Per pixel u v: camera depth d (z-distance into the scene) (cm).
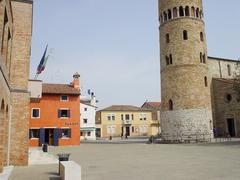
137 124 10056
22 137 2177
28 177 1616
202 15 5394
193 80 4944
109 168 1972
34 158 2750
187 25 5122
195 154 2759
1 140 1714
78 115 5534
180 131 4831
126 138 8269
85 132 8656
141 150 3519
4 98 1691
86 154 3184
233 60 6850
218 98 6044
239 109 5569
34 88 2878
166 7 5338
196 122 4806
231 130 5744
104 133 9719
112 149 3894
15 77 2225
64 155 1758
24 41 2303
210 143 4250
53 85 5872
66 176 1405
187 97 4888
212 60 6525
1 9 1455
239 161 2145
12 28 2150
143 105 12231
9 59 2038
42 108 5356
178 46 5081
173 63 5091
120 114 9950
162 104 5219
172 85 5047
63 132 5403
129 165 2103
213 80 6203
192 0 5234
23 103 2212
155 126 10269
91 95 9962
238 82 5309
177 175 1595
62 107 5475
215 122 6025
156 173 1688
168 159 2419
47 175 1691
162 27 5394
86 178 1575
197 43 5138
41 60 4334
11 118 2166
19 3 2345
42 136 5259
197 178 1486
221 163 2052
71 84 6091
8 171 1788
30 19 2355
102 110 9850
